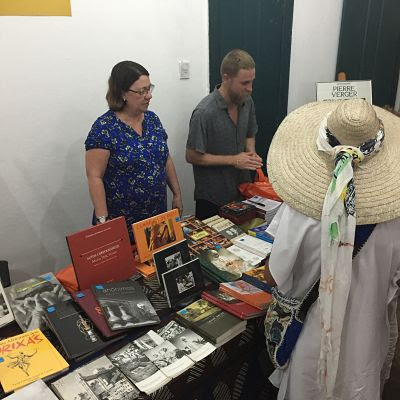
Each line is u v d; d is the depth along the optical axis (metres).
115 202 1.96
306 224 1.04
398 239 1.06
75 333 1.24
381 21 3.24
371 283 1.07
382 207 0.99
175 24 2.52
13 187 2.20
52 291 1.45
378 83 3.45
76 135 2.32
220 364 1.28
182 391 1.16
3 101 2.05
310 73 3.26
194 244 1.75
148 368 1.14
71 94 2.23
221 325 1.29
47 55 2.10
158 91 2.58
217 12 2.63
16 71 2.04
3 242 2.25
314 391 1.23
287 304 1.22
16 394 1.03
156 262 1.47
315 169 1.07
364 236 1.02
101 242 1.45
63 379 1.10
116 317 1.27
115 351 1.21
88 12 2.16
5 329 1.30
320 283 1.02
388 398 1.85
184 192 2.97
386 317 1.19
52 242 2.42
